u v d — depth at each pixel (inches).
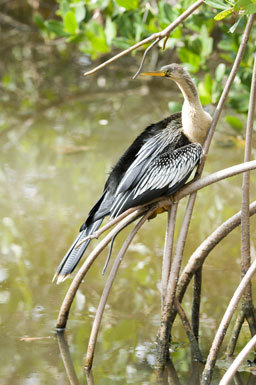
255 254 414.3
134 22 486.3
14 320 343.0
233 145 625.3
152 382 287.6
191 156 281.0
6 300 367.2
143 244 447.8
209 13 453.1
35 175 574.6
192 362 303.0
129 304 364.5
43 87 861.8
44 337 326.0
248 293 301.3
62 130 699.4
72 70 931.3
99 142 655.8
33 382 284.4
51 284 389.1
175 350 315.3
